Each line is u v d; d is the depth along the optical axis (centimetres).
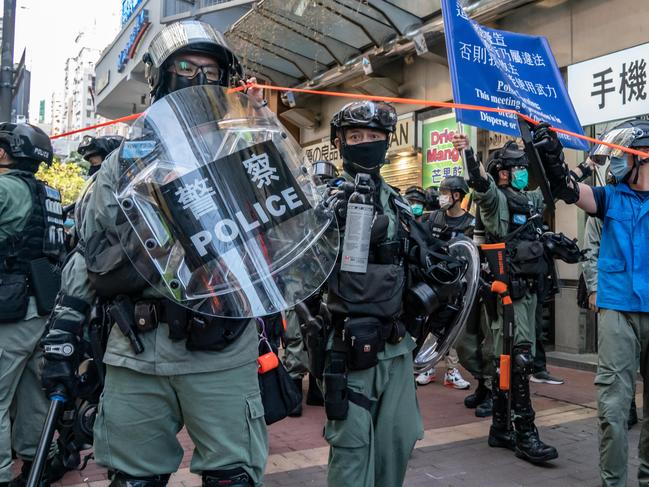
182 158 187
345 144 242
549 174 251
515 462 362
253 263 186
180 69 209
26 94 787
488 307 390
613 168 303
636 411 450
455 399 525
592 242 408
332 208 214
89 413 204
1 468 288
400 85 934
